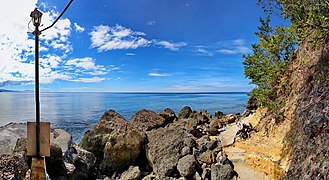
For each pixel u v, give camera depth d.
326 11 6.18
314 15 6.40
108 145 9.25
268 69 9.49
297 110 7.15
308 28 8.41
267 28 10.13
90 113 35.38
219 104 43.28
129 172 8.76
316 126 5.34
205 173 7.59
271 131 8.26
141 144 9.58
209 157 8.07
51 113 35.50
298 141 6.06
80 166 8.41
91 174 9.12
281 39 9.80
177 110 35.59
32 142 3.98
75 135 18.84
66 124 24.56
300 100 7.32
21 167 6.07
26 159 6.57
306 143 5.49
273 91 9.57
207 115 15.06
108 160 9.27
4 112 36.78
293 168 5.62
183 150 8.54
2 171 5.70
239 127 10.19
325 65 6.60
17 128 8.90
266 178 6.65
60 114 34.12
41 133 3.99
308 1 6.62
